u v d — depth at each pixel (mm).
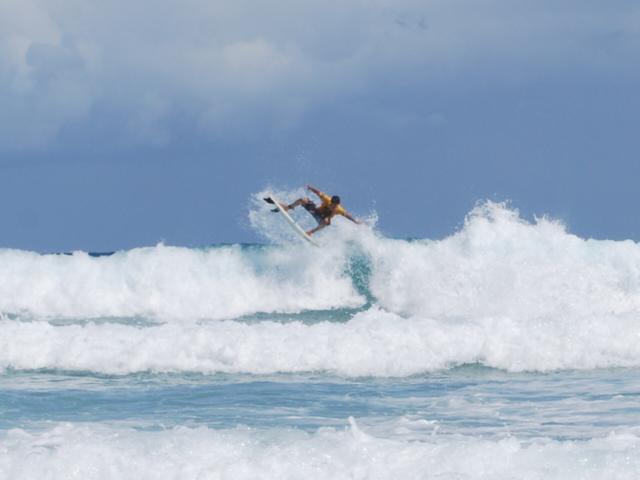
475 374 49031
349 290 80250
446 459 27641
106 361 51062
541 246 78188
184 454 28531
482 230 79250
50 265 80875
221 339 52406
